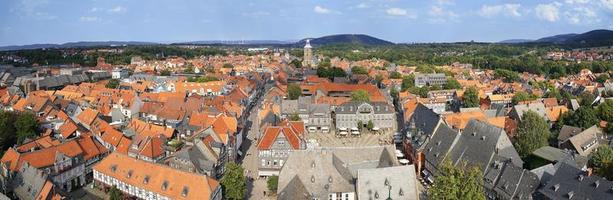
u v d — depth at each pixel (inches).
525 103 7672.2
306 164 4362.7
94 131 6082.7
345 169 4559.5
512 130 6289.4
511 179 4170.8
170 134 5964.6
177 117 7234.3
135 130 6166.3
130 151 5369.1
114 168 4601.4
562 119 6948.8
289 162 4389.8
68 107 7780.5
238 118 7421.3
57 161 4633.4
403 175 4138.8
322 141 7145.7
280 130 5324.8
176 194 4025.6
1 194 3887.8
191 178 4052.7
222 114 6486.2
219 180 4722.0
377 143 6993.1
